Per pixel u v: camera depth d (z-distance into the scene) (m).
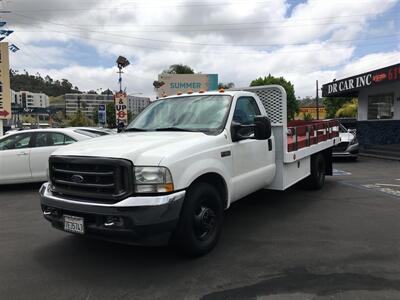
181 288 3.99
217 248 5.10
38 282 4.20
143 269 4.49
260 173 6.09
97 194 4.24
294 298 3.74
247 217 6.70
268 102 6.81
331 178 11.17
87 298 3.82
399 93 18.27
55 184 4.66
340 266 4.49
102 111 27.09
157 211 4.07
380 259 4.70
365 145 20.69
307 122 9.36
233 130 5.42
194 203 4.56
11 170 10.05
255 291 3.90
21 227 6.41
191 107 5.82
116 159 4.15
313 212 7.02
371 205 7.58
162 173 4.17
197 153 4.64
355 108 43.47
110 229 4.12
